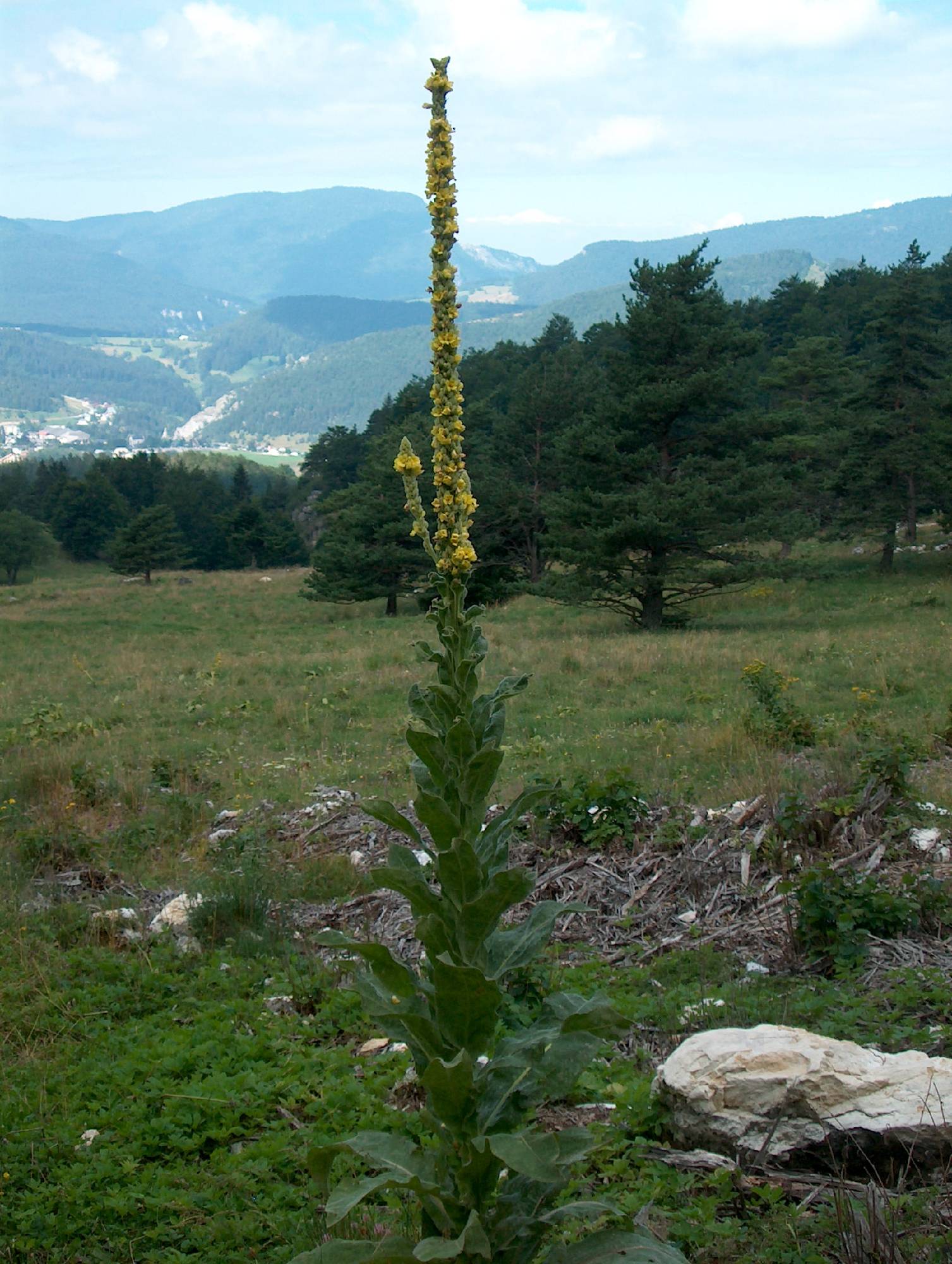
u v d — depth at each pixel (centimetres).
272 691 2048
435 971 261
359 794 1217
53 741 1617
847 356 6719
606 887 823
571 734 1516
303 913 838
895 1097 409
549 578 3105
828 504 5247
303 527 10575
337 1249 266
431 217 289
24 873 914
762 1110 416
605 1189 402
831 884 683
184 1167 445
